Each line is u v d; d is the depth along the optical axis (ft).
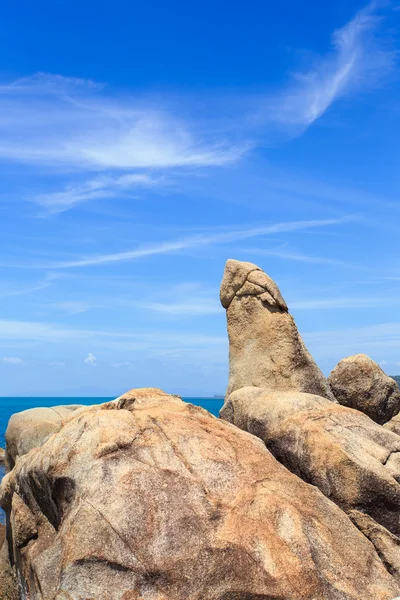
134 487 31.73
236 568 28.91
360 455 39.52
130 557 29.22
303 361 54.49
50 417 64.85
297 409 44.50
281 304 56.59
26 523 36.37
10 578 40.04
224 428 39.70
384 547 35.40
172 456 34.35
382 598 30.42
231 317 59.47
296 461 41.34
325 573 30.55
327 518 34.27
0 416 359.66
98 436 35.01
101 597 28.60
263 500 32.91
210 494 32.55
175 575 28.71
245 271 59.41
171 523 30.35
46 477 35.06
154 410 39.37
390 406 64.18
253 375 55.52
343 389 63.62
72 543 30.04
